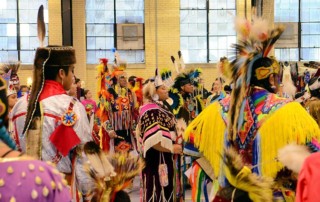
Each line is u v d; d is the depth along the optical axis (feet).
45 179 7.38
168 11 62.44
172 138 20.62
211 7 63.93
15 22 62.59
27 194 7.23
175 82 28.71
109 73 32.86
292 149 9.53
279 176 12.41
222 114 13.48
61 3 60.49
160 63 62.39
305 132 12.49
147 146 19.99
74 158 12.71
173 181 20.80
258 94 13.21
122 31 62.75
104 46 62.69
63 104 13.01
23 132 13.25
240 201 9.61
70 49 13.53
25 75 61.41
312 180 7.71
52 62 13.26
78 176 12.50
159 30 62.54
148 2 62.59
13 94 17.54
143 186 20.57
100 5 62.85
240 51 13.48
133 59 62.85
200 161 13.84
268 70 13.25
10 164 7.32
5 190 7.20
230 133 13.23
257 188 9.59
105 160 9.73
